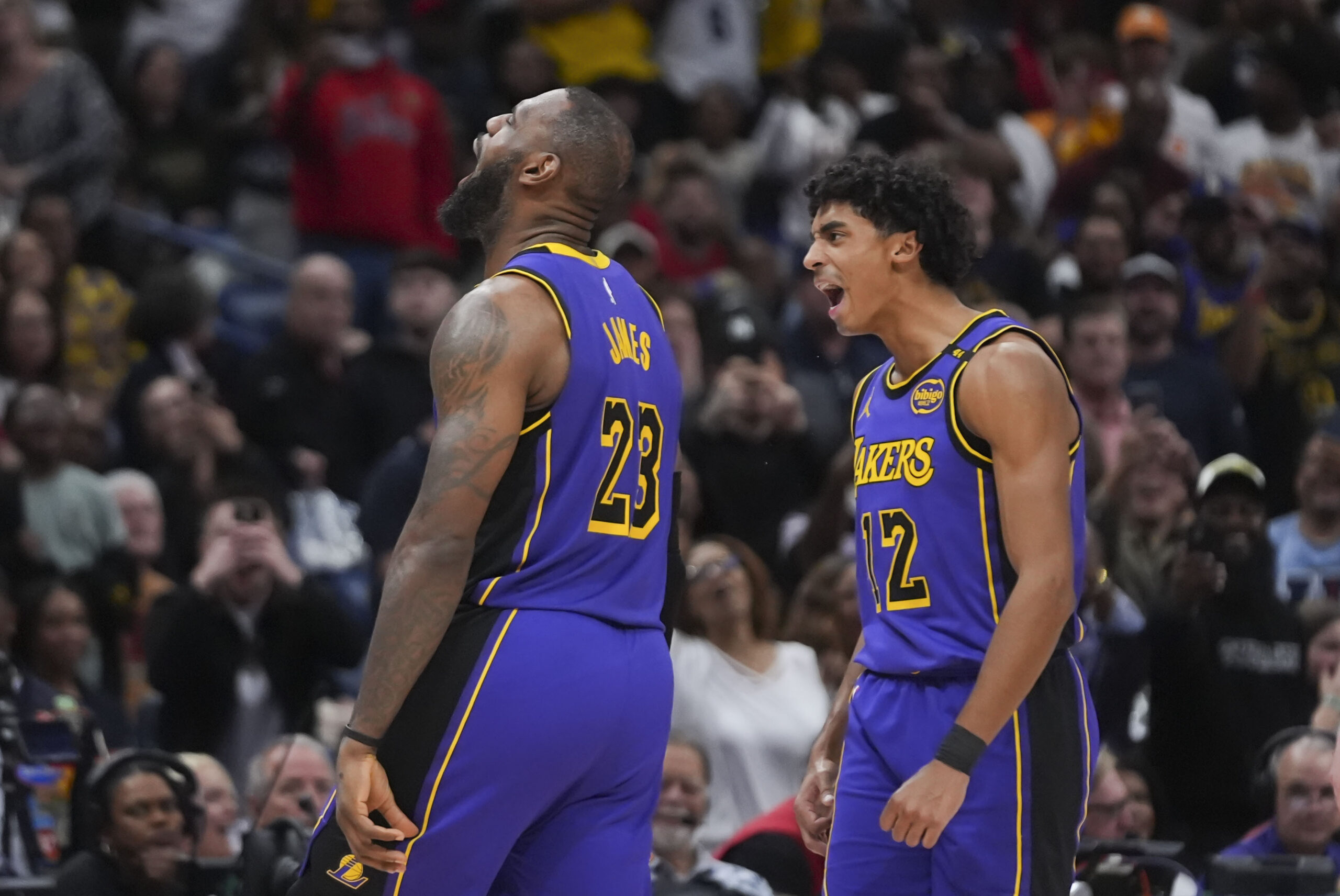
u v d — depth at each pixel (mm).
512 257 8164
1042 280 22969
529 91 27156
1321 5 32750
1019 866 7945
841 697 8805
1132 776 12984
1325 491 16828
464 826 7594
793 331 21016
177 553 18438
